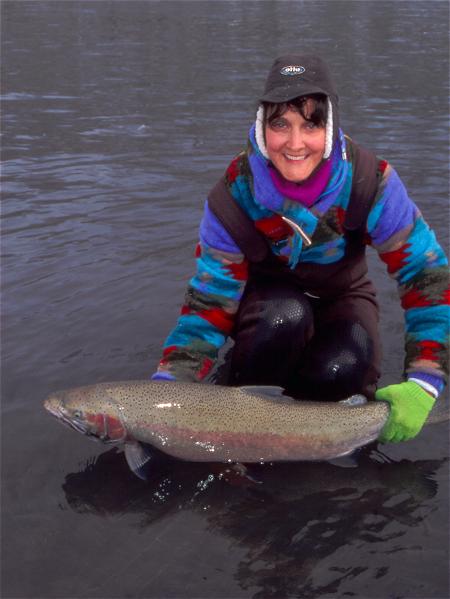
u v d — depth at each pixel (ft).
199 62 47.88
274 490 9.89
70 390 10.81
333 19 74.13
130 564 8.50
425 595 7.93
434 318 10.65
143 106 35.22
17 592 8.09
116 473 10.28
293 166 9.85
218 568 8.41
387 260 11.05
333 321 11.93
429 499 9.59
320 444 10.44
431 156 25.62
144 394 10.59
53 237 18.98
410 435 10.56
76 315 14.78
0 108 35.14
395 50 52.42
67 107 35.29
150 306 15.14
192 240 18.65
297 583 8.14
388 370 12.66
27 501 9.64
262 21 72.90
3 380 12.48
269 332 11.39
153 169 25.00
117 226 19.74
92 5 91.40
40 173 24.81
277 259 11.57
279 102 9.27
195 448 10.49
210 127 30.81
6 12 81.51
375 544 8.74
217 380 12.74
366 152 10.44
